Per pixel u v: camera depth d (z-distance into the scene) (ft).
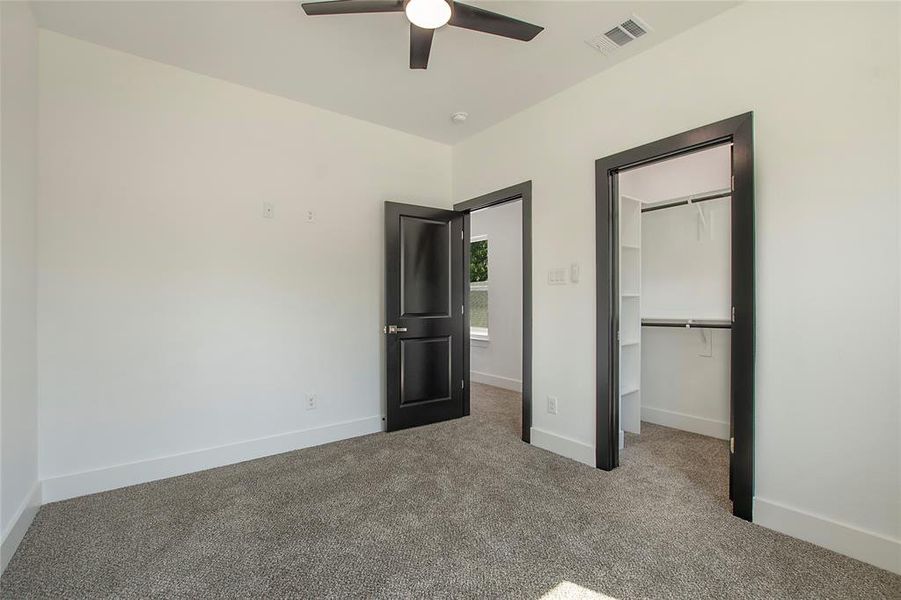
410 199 12.78
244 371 9.91
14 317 6.47
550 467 9.30
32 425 7.27
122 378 8.47
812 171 6.37
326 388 11.17
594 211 9.42
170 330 9.00
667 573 5.68
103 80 8.29
